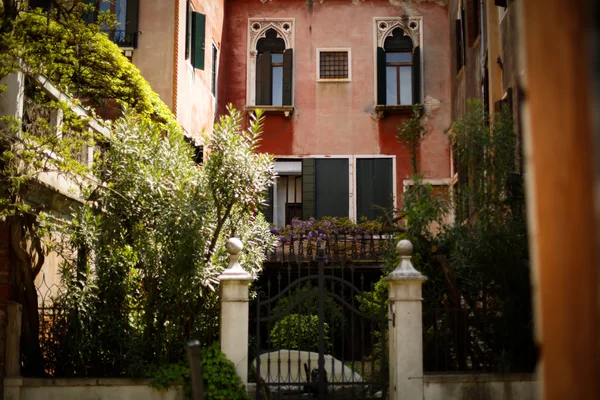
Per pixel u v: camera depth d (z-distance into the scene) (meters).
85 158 10.02
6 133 8.02
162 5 15.48
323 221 15.88
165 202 8.95
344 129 19.98
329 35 20.42
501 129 9.16
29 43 8.71
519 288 8.88
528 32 2.68
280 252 14.86
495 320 8.87
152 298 8.88
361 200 19.70
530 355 8.82
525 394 8.47
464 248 8.93
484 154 9.02
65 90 9.50
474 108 9.36
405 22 20.34
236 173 9.25
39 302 9.40
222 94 19.91
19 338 8.33
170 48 15.38
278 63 20.52
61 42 9.27
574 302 2.46
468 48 16.69
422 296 9.30
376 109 19.81
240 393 8.23
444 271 8.90
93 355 8.66
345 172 19.83
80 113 9.90
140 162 9.15
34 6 11.30
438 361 9.10
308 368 9.45
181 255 8.66
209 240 9.45
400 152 19.77
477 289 9.20
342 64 20.36
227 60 20.44
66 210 10.06
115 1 15.42
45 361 8.66
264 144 19.98
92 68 11.77
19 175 8.02
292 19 20.50
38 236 8.45
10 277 8.34
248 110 20.08
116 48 12.12
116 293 8.88
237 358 8.38
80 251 8.80
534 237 2.66
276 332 12.57
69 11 9.35
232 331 8.41
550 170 2.53
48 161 8.51
